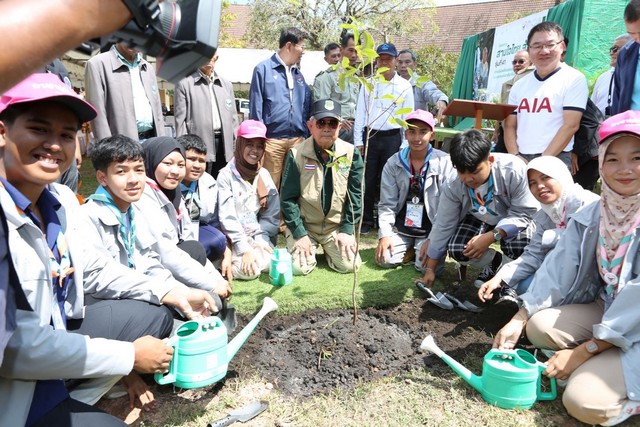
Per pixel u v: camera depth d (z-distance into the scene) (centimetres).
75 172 407
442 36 2664
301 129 514
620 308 206
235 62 1287
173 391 229
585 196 264
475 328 294
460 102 425
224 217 363
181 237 321
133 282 221
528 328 248
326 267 397
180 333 213
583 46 639
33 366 142
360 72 285
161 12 73
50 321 159
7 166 145
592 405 197
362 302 319
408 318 305
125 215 242
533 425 206
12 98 135
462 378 238
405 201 400
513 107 398
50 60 65
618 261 219
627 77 352
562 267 245
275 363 255
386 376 247
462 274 365
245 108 1462
